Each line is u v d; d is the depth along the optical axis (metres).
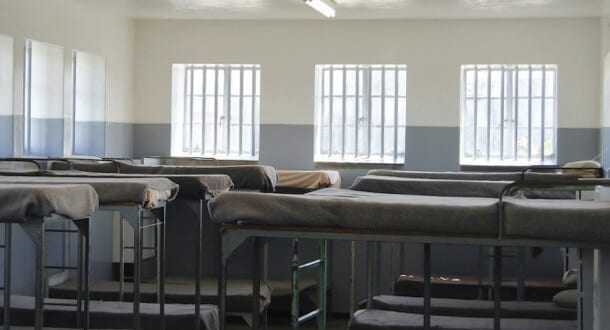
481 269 9.26
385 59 10.39
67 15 9.09
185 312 7.07
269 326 9.58
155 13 10.16
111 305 7.40
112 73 10.20
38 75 8.86
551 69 10.23
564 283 7.59
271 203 4.34
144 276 9.89
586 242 4.06
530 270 9.98
